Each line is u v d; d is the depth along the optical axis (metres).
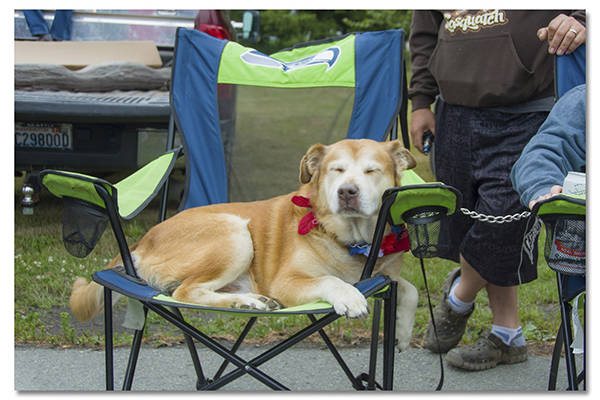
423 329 3.34
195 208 2.56
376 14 10.12
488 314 3.52
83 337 3.20
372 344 2.42
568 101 2.14
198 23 5.02
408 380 2.84
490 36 2.65
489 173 2.73
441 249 2.12
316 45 3.11
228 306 2.12
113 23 5.25
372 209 2.26
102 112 4.18
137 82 4.69
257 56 2.97
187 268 2.31
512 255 2.66
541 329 3.35
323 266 2.39
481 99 2.69
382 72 2.88
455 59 2.77
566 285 2.09
